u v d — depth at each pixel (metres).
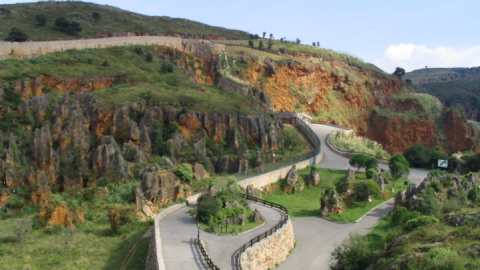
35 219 48.38
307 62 153.12
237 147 75.69
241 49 138.25
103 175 59.72
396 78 185.25
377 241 45.19
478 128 174.38
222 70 116.62
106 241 45.00
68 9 163.25
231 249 36.03
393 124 162.12
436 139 163.75
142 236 44.97
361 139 113.06
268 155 76.12
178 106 79.56
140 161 62.91
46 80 82.19
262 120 84.31
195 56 121.88
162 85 90.00
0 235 45.19
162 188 53.16
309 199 63.97
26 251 41.88
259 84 131.00
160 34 161.88
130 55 104.06
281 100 135.25
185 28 180.62
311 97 145.62
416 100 173.38
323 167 78.19
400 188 66.88
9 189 55.03
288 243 43.78
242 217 43.38
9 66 83.44
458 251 29.61
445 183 58.53
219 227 41.47
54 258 40.62
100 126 70.44
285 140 87.56
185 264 32.25
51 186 59.06
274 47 161.50
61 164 61.97
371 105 168.25
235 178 60.00
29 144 63.47
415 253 29.81
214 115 78.25
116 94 78.81
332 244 46.28
